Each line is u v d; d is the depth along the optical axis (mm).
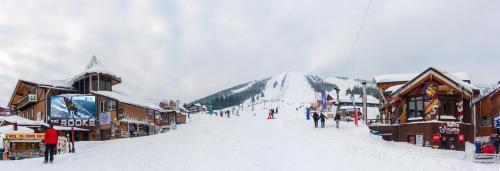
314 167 19969
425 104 41188
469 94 40656
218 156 23672
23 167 20031
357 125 46438
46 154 21312
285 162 21344
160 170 19000
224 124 61000
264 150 26219
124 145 34562
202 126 59938
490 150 28922
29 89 68125
